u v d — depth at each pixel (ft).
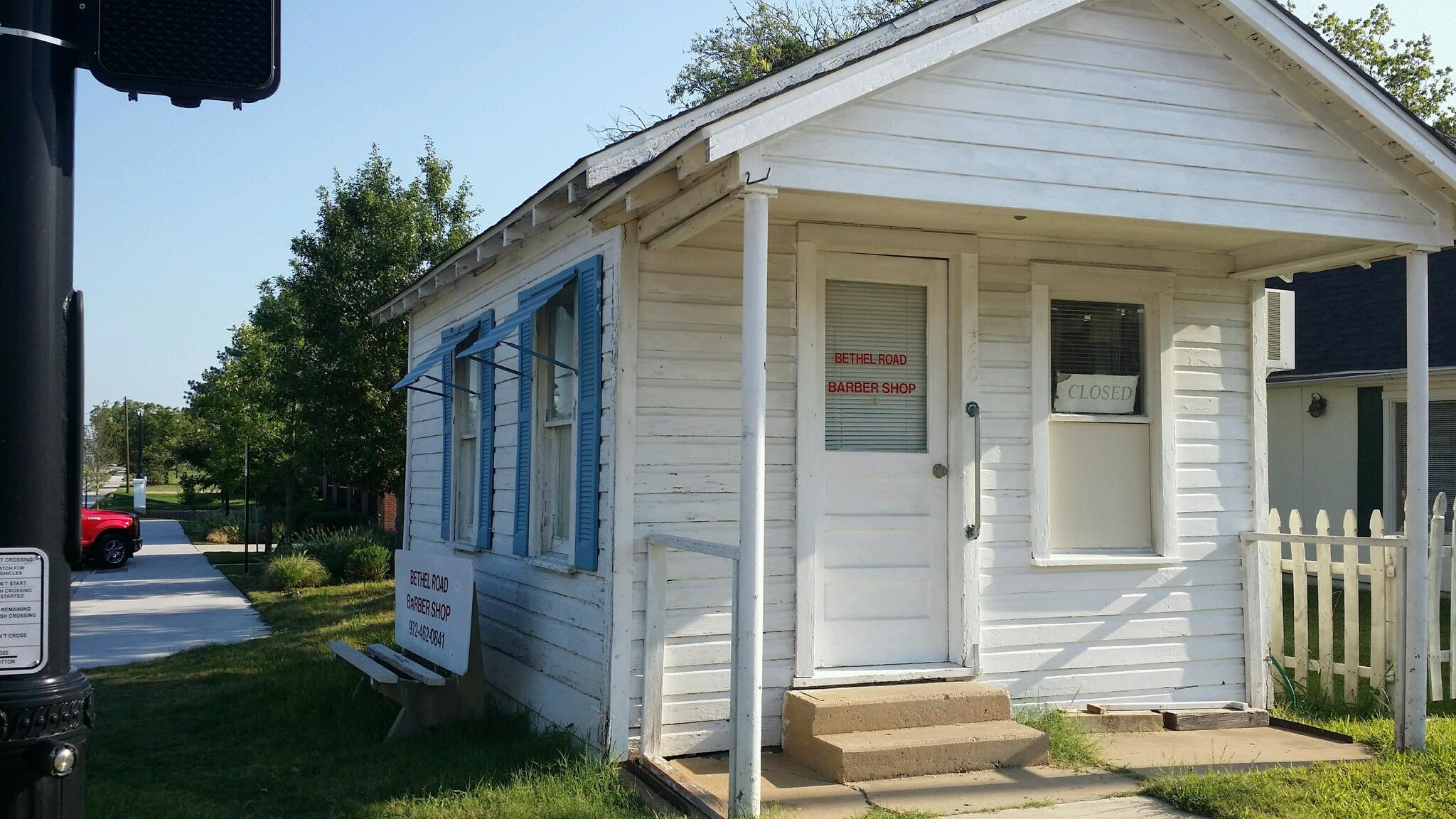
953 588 22.50
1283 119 20.24
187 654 36.94
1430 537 25.91
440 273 32.17
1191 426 24.94
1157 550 24.53
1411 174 21.12
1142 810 17.81
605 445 20.80
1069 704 23.41
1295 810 17.48
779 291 21.48
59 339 8.35
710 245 21.12
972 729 20.56
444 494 33.40
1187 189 19.42
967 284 22.79
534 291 25.48
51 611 8.17
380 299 61.52
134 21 8.73
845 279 22.25
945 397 22.86
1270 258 24.48
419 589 27.12
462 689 24.09
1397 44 81.82
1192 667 24.53
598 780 18.76
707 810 16.78
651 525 20.42
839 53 21.99
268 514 81.92
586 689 21.39
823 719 19.94
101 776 21.07
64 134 8.52
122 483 286.66
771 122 16.46
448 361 33.55
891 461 22.40
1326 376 47.73
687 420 20.76
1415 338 21.61
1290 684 26.20
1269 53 19.84
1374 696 25.21
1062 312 24.38
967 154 17.93
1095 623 23.76
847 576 21.98
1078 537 24.16
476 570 29.78
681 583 20.59
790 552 21.35
